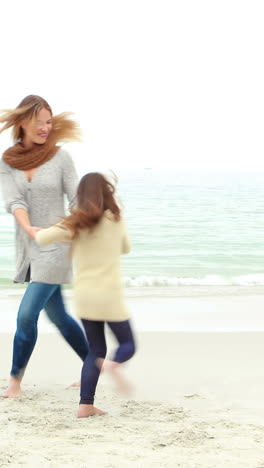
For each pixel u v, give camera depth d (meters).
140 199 40.56
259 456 3.61
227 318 8.66
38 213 4.90
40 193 4.88
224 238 25.22
